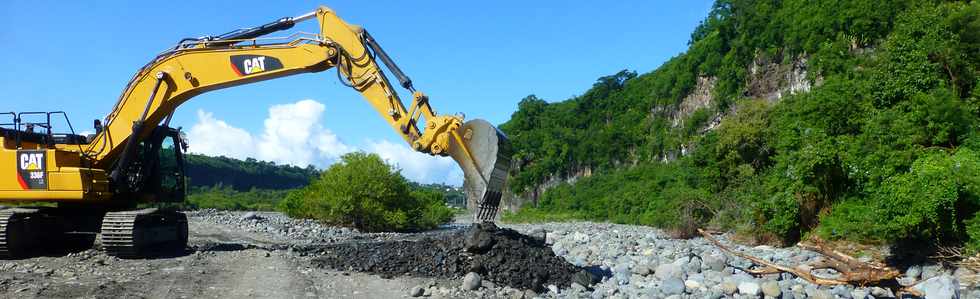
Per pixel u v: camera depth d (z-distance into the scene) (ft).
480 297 31.24
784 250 55.67
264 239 68.80
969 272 38.27
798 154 58.80
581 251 52.80
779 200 59.06
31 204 48.78
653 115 274.57
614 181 248.32
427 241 41.27
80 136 46.60
